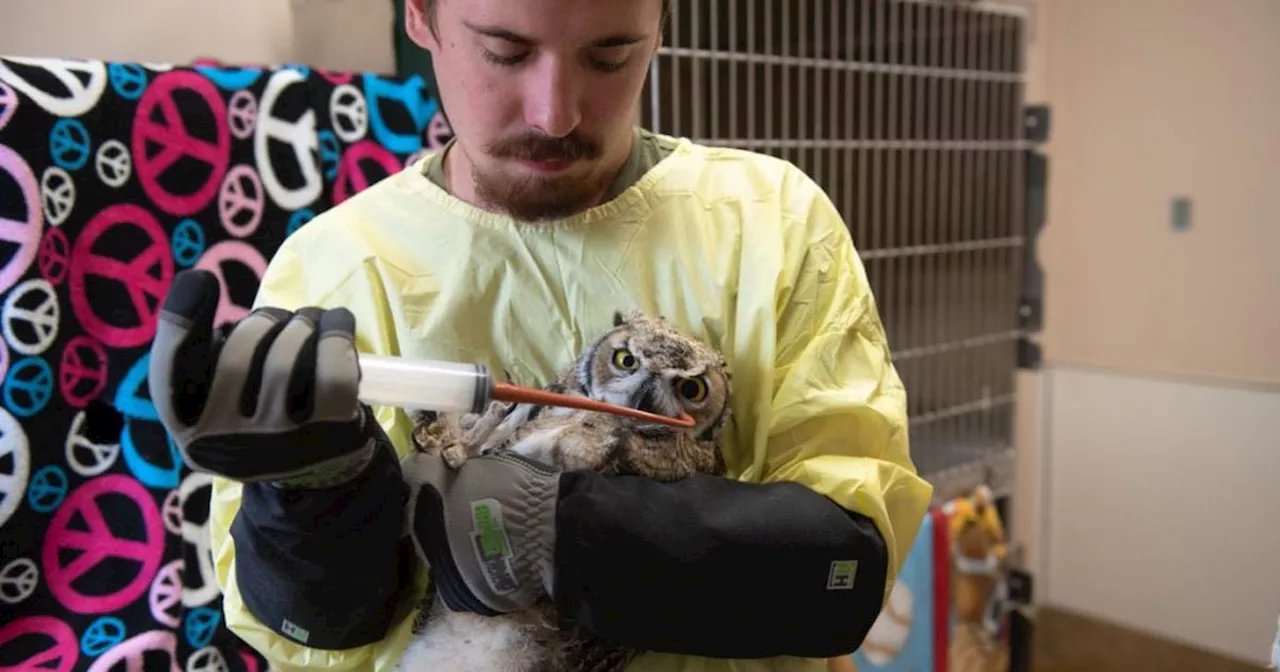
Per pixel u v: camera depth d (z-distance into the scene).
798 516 0.62
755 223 0.74
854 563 0.62
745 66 1.46
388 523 0.58
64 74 1.11
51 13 1.35
